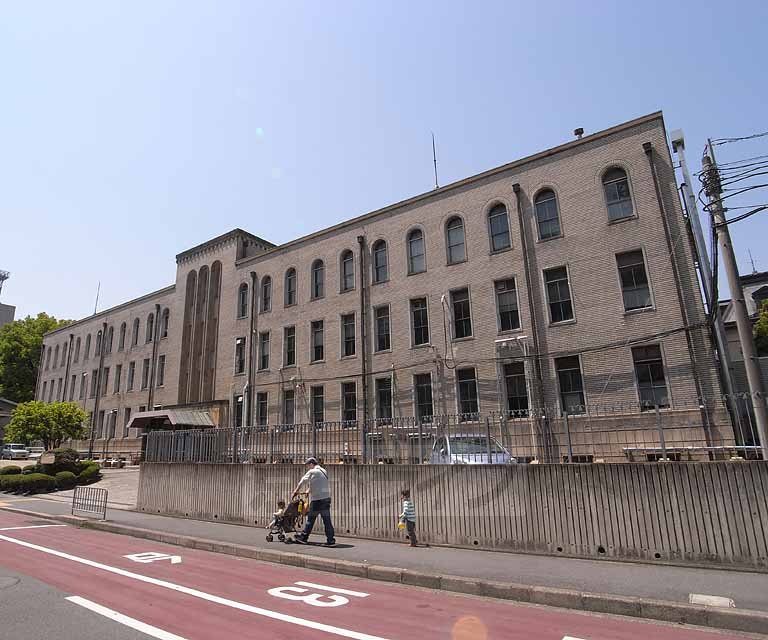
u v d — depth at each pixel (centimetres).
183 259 3853
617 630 579
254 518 1421
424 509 1122
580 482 962
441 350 2253
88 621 591
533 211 2120
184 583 795
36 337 6059
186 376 3662
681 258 1780
